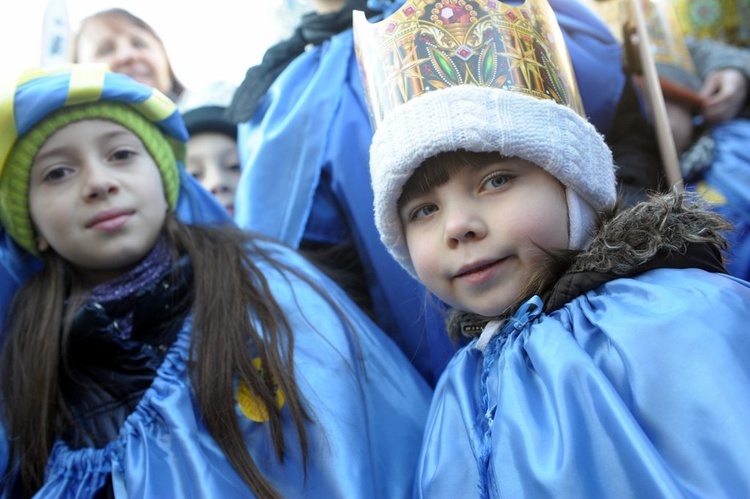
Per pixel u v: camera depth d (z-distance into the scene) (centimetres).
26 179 110
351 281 128
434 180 82
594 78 136
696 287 73
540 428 72
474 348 88
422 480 81
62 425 100
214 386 93
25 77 108
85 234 107
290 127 134
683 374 66
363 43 94
